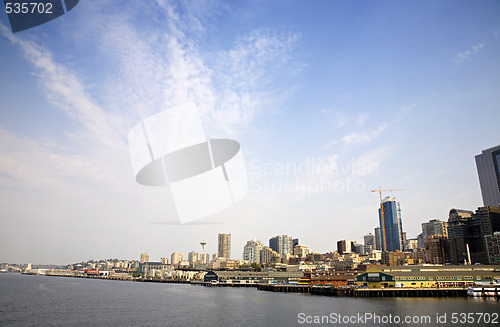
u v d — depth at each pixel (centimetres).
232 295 18400
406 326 8506
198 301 15050
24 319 9962
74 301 15138
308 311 11056
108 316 10606
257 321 9519
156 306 13200
